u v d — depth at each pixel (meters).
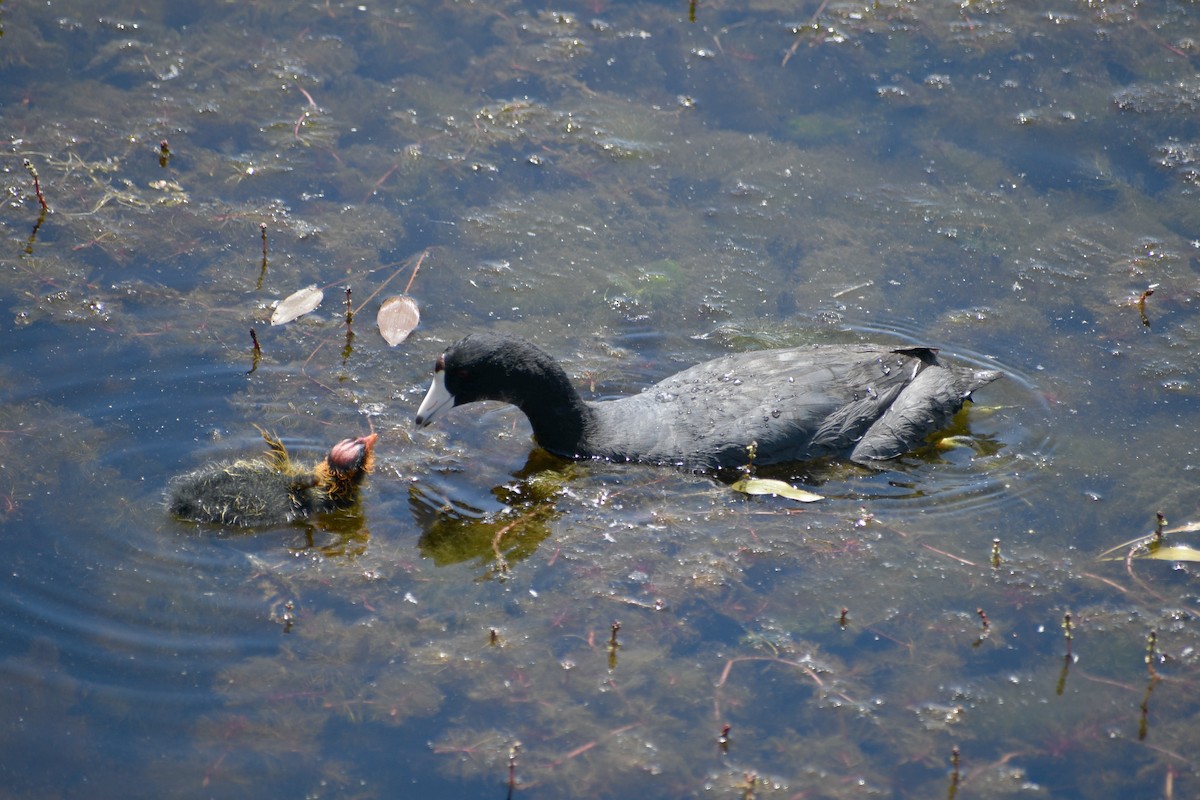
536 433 10.91
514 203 13.86
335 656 8.49
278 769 7.64
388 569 9.36
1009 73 15.59
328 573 9.27
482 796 7.56
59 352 11.31
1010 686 8.50
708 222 13.76
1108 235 13.53
